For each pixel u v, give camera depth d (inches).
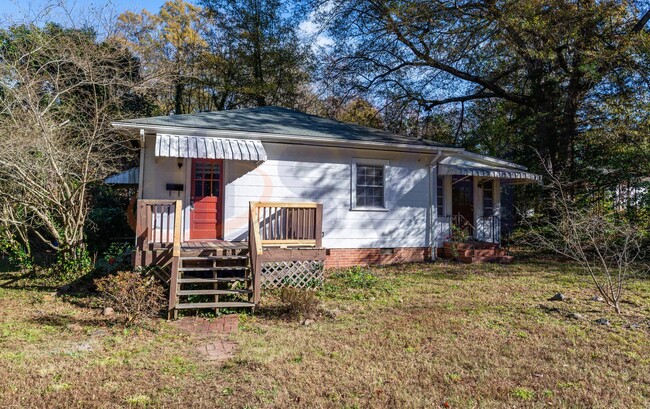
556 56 686.5
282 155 465.7
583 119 724.7
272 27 1147.9
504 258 548.7
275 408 157.8
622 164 646.5
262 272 368.5
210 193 438.6
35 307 312.3
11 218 440.1
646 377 186.9
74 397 164.7
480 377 186.2
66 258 424.2
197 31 1154.7
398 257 525.0
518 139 840.9
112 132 476.7
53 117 478.3
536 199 727.1
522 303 319.0
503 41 700.7
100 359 206.4
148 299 278.2
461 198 601.3
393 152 524.1
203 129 416.5
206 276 356.5
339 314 291.4
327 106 1026.7
